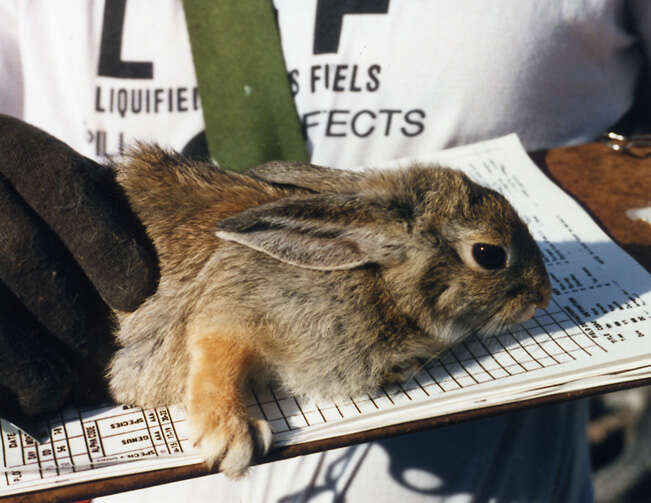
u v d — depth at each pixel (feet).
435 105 1.60
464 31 1.55
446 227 1.34
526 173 1.58
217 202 1.32
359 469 1.52
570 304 1.37
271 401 1.26
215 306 1.27
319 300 1.28
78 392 1.24
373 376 1.28
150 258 1.24
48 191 1.18
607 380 1.23
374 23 1.56
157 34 1.58
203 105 1.56
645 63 1.73
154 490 1.55
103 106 1.61
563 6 1.56
